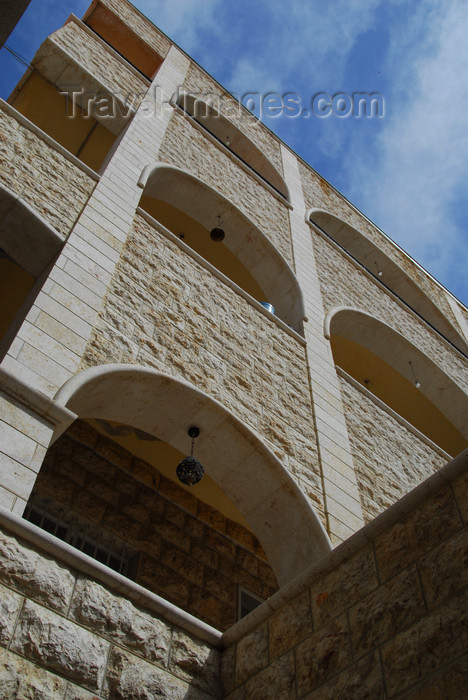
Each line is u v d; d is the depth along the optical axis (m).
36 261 8.26
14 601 4.72
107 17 17.03
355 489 9.20
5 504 5.21
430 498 5.11
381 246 20.02
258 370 9.60
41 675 4.56
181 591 9.37
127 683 5.00
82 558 5.26
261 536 8.17
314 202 18.23
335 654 4.97
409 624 4.61
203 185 12.77
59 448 9.53
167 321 8.73
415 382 15.20
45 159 9.30
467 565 4.52
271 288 13.26
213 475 8.45
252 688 5.40
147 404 7.86
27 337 6.70
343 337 14.54
